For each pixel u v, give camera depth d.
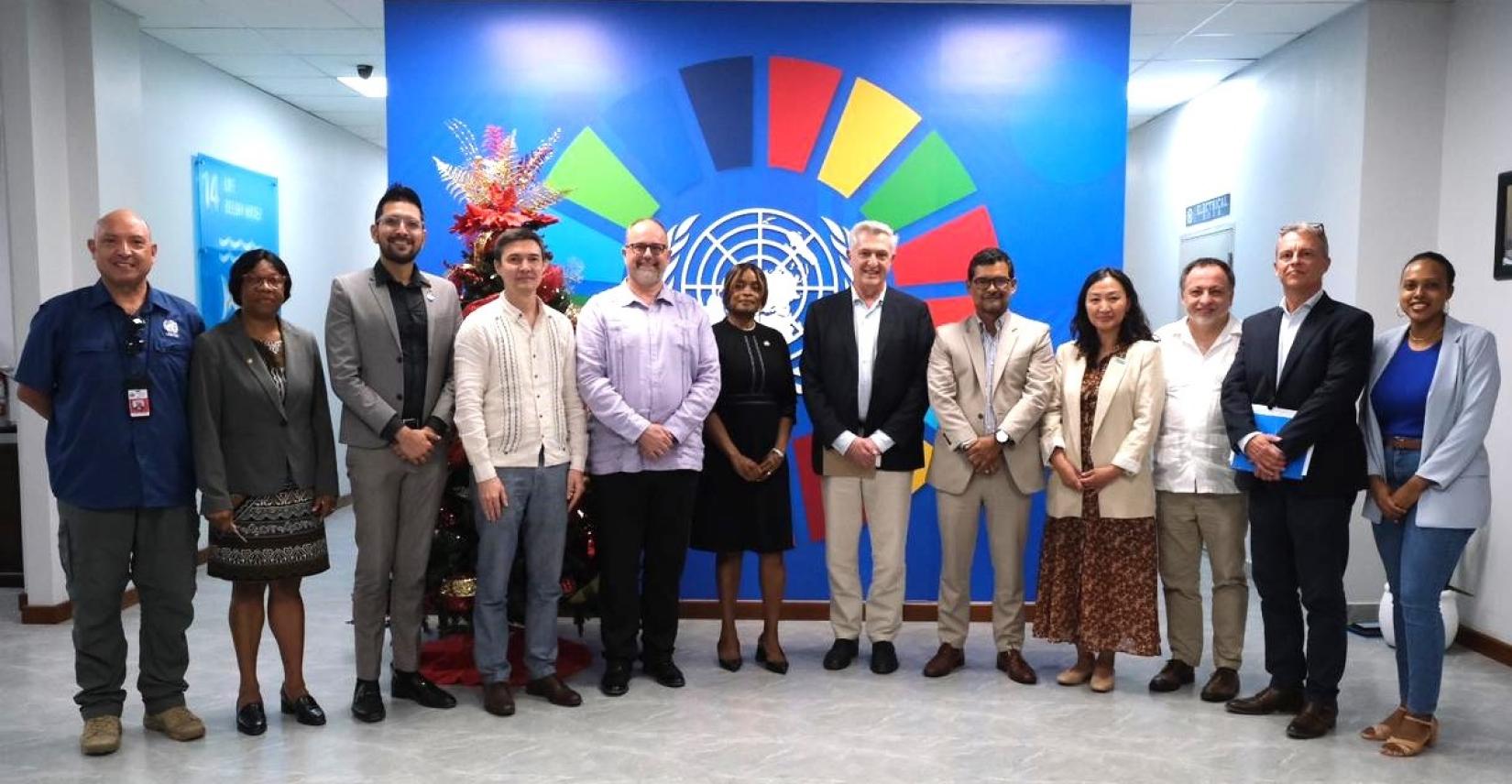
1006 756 3.32
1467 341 3.29
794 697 3.87
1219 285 3.76
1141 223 7.96
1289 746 3.42
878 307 4.13
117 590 3.35
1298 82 5.61
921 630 4.84
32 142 4.75
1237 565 3.85
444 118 4.90
